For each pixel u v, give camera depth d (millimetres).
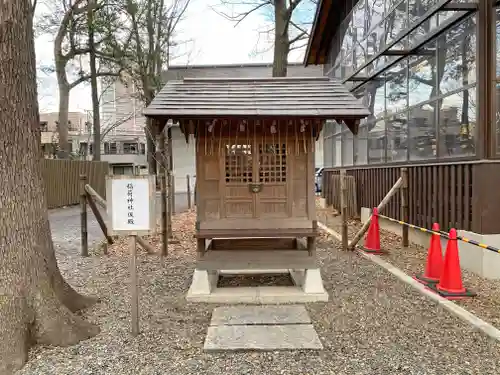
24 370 2820
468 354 2984
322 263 5758
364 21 9688
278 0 10391
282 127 4156
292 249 4480
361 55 9992
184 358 2965
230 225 4203
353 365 2834
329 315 3777
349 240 7500
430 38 6500
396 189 6512
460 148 5730
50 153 21375
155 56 14906
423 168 6645
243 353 3031
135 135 34000
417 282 4688
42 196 3395
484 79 5141
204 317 3777
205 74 21578
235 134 4176
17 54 3137
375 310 3883
